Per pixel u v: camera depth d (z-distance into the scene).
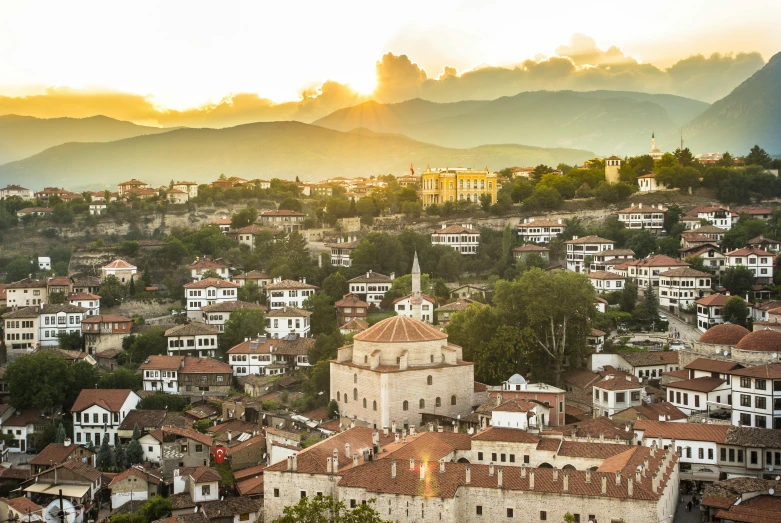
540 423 145.75
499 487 113.81
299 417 180.50
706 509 118.81
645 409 160.62
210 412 199.38
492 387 178.38
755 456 134.50
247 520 135.62
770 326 190.50
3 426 197.12
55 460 171.38
